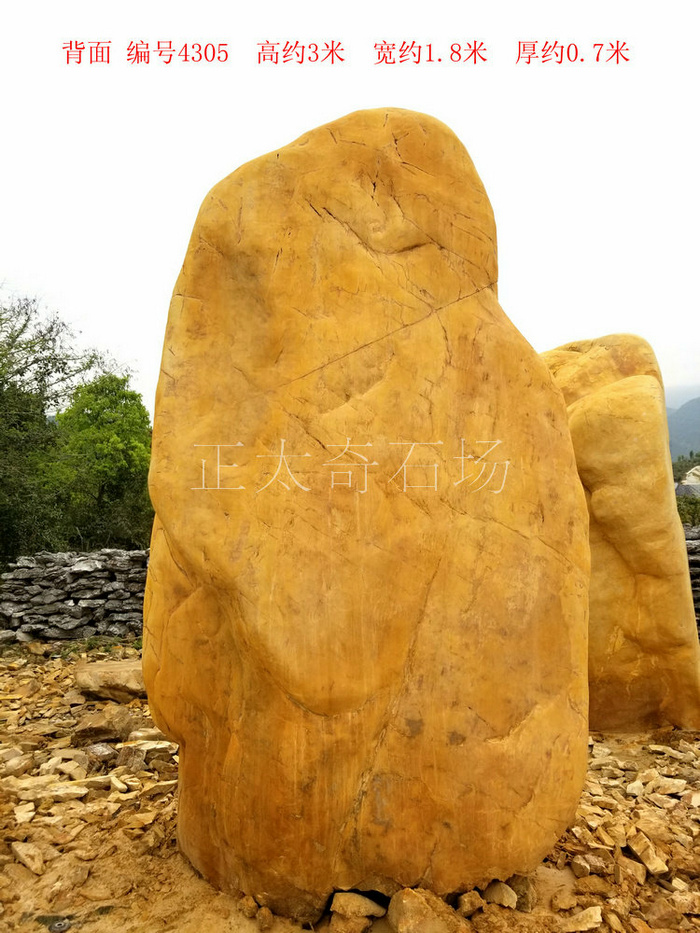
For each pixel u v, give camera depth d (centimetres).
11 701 491
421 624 219
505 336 250
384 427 224
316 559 208
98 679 483
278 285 223
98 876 230
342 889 208
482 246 253
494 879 219
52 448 1055
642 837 271
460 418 237
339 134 240
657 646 431
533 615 234
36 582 671
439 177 249
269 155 233
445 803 212
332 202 233
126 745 360
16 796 294
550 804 226
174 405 219
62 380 1111
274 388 220
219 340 226
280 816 200
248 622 200
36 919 208
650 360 473
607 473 432
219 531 207
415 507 223
